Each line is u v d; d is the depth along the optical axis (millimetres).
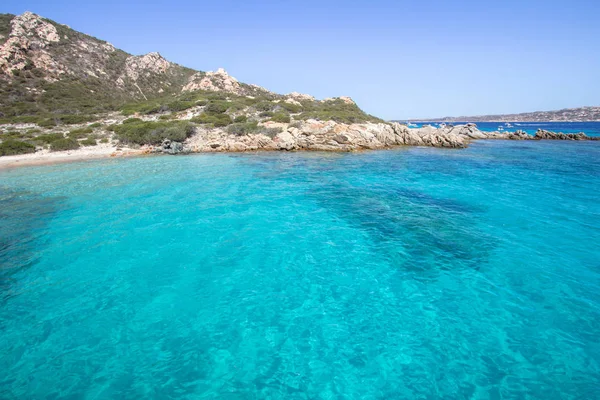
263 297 9516
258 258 11875
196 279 10445
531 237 13469
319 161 33938
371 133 48000
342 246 12883
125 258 11812
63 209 17156
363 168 29812
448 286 10023
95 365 6953
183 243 13078
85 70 78875
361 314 8742
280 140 43219
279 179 24906
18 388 6344
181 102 67750
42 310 8844
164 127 45219
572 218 15547
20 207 17484
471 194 20234
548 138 62812
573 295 9414
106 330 8086
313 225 15141
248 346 7578
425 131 60344
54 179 24234
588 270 10766
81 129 46781
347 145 43219
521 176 25734
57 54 77750
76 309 8906
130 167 29484
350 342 7688
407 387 6391
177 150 39312
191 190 21219
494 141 58781
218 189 21562
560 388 6332
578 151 42406
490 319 8438
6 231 14203
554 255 11852
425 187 22219
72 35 88750
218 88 90438
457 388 6348
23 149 36031
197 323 8375
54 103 61156
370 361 7090
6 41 69438
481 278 10438
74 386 6398
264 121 56406
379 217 16172
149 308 8969
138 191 20844
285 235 13961
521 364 6945
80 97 67188
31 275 10656
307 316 8672
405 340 7734
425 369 6844
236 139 44250
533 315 8570
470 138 65875
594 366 6883
